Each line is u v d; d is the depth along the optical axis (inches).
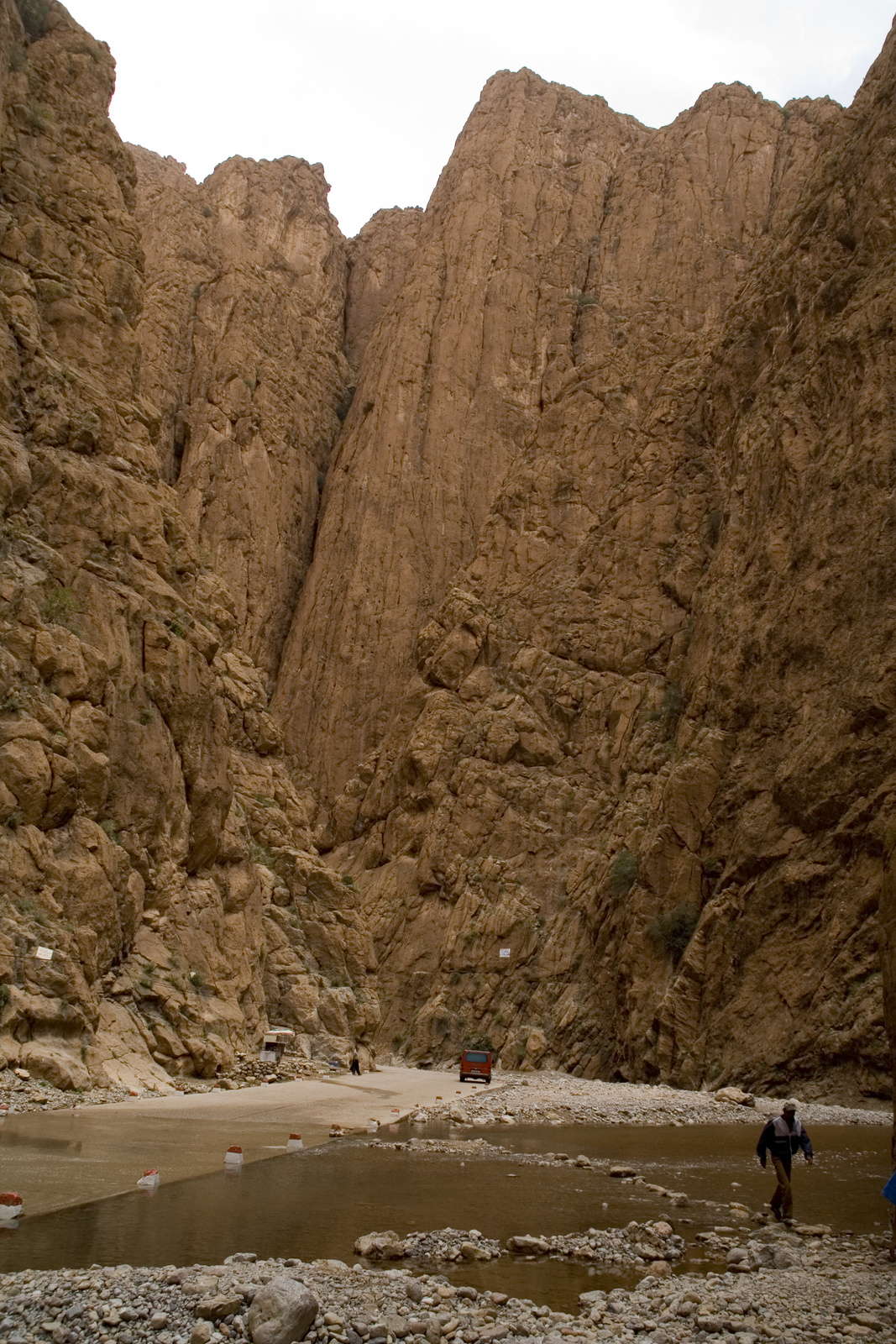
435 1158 602.2
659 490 2484.0
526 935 2139.5
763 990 1462.8
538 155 3567.9
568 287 3297.2
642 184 3398.1
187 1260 319.3
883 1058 1258.0
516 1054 1968.5
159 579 1207.6
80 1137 546.6
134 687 1080.2
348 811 2721.5
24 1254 311.3
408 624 2967.5
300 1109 815.7
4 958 747.4
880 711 1481.3
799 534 1770.4
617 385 2839.6
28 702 912.9
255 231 3779.5
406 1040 2140.7
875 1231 455.8
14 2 1293.1
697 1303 314.2
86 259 1258.0
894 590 1556.3
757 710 1718.8
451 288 3368.6
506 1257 365.4
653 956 1717.5
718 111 3447.3
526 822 2289.6
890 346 1733.5
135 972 970.1
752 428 2078.0
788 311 2212.1
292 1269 315.9
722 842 1680.6
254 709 1809.8
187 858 1155.3
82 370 1202.6
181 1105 759.1
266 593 3176.7
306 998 1359.5
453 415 3189.0
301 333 3636.8
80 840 916.0
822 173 2209.6
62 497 1066.1
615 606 2448.3
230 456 3221.0
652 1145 759.7
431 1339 270.4
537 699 2450.8
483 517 3058.6
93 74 1376.7
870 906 1386.6
